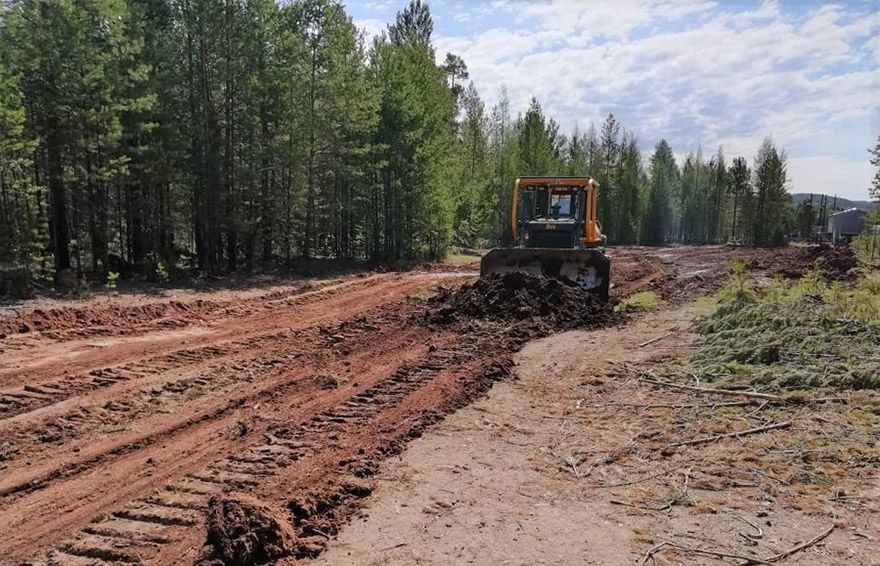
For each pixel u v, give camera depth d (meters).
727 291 13.10
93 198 17.05
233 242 21.55
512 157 47.41
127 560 3.92
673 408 6.79
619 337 10.41
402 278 20.80
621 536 4.15
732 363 8.12
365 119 24.98
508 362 8.70
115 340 9.93
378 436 6.04
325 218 26.22
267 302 14.75
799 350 8.23
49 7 15.24
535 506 4.61
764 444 5.66
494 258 13.99
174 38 19.70
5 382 7.47
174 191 19.31
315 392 7.50
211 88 20.30
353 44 24.50
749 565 3.79
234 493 4.59
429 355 9.19
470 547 4.03
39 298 13.19
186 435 6.09
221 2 19.62
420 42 34.47
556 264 13.73
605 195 61.25
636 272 22.00
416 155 27.83
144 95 17.36
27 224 14.55
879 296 11.02
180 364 8.63
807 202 79.00
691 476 5.10
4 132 13.99
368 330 11.19
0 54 15.23
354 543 4.10
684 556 3.89
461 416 6.66
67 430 6.12
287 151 22.08
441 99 31.89
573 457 5.55
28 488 4.93
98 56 15.94
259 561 3.88
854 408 6.45
